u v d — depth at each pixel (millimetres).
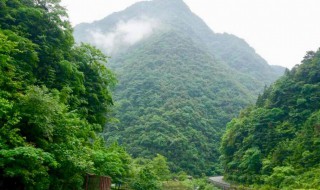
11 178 13133
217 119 122750
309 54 70688
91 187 20609
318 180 37094
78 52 31844
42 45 25203
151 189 37594
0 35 14453
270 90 76000
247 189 50125
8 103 12430
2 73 14938
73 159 15016
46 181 13883
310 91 60594
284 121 59781
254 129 62969
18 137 12430
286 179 42750
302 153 46969
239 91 155375
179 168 81688
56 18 27203
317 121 50781
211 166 91812
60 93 21375
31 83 21688
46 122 13758
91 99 30859
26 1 26719
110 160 24703
